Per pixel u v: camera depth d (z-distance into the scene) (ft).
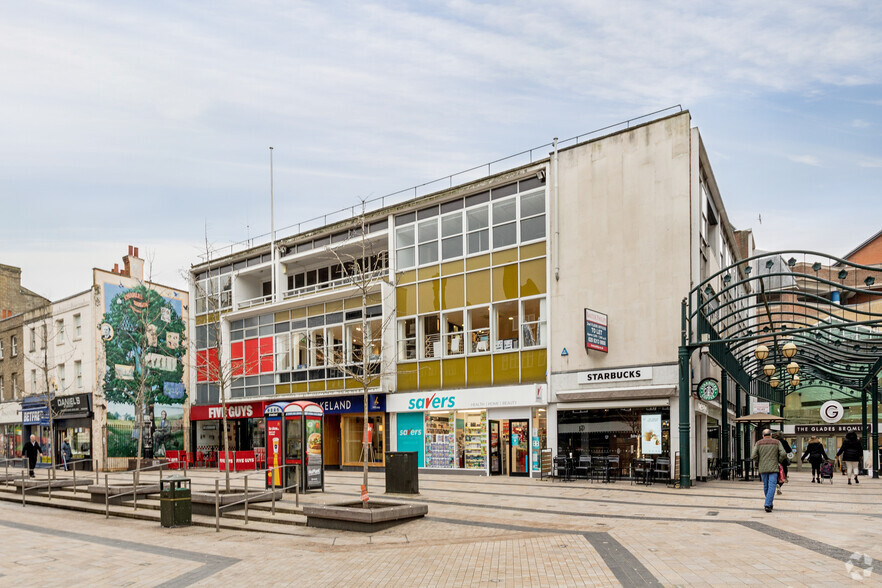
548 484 70.85
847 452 76.43
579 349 78.64
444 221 93.61
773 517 43.45
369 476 85.81
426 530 42.63
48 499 67.10
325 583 29.71
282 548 39.24
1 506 65.87
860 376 105.19
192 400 128.67
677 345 71.82
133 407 121.29
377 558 34.81
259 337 115.85
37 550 39.70
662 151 75.20
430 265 94.12
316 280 114.93
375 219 101.55
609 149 79.00
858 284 160.25
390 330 95.91
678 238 73.10
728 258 107.34
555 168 82.17
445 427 89.92
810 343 88.48
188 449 128.06
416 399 92.53
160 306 128.36
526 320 84.38
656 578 27.25
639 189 76.33
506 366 84.94
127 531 47.70
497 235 87.97
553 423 79.82
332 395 101.40
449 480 77.46
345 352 101.09
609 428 75.87
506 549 35.35
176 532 46.85
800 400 163.84
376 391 95.25
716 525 40.45
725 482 77.51
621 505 51.83
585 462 74.90
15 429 136.87
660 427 71.05
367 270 104.78
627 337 75.36
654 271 74.28
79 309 121.08
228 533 45.93
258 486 70.74
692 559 30.55
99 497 62.28
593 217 79.36
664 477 70.79
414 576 30.19
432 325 93.91
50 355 128.06
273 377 111.96
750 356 94.89
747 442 108.99
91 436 115.44
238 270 122.83
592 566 30.27
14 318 139.74
